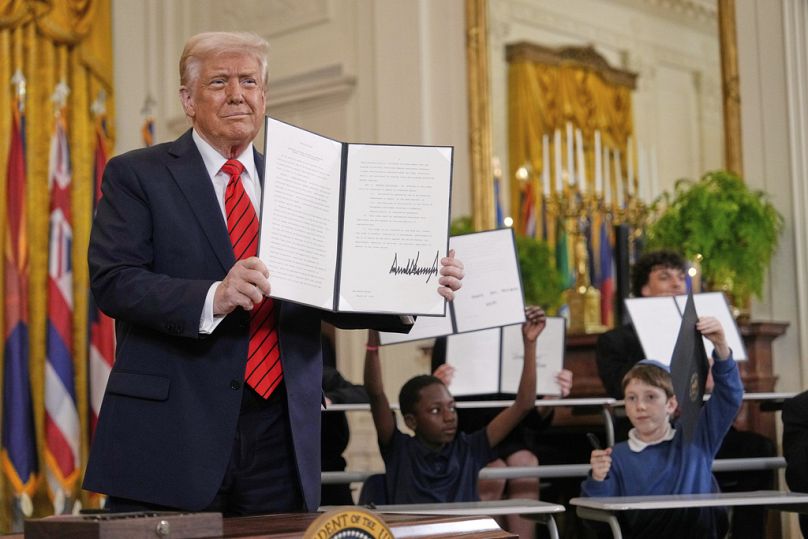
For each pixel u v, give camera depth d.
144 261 2.10
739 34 5.65
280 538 1.47
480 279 3.66
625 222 6.30
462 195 6.28
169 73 7.62
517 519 4.63
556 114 6.46
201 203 2.13
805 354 5.19
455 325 3.63
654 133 6.21
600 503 3.09
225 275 2.11
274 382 2.11
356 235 2.17
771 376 5.18
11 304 6.64
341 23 6.89
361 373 6.44
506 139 6.34
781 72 5.46
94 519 1.49
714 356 3.58
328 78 6.85
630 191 6.30
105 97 7.29
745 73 5.61
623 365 4.75
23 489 6.53
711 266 5.31
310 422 2.13
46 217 6.88
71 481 6.64
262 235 2.04
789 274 5.31
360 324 2.26
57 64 7.06
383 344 3.69
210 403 2.04
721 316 4.37
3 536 1.59
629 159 6.32
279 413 2.12
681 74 6.08
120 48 7.60
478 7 6.29
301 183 2.11
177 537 1.47
